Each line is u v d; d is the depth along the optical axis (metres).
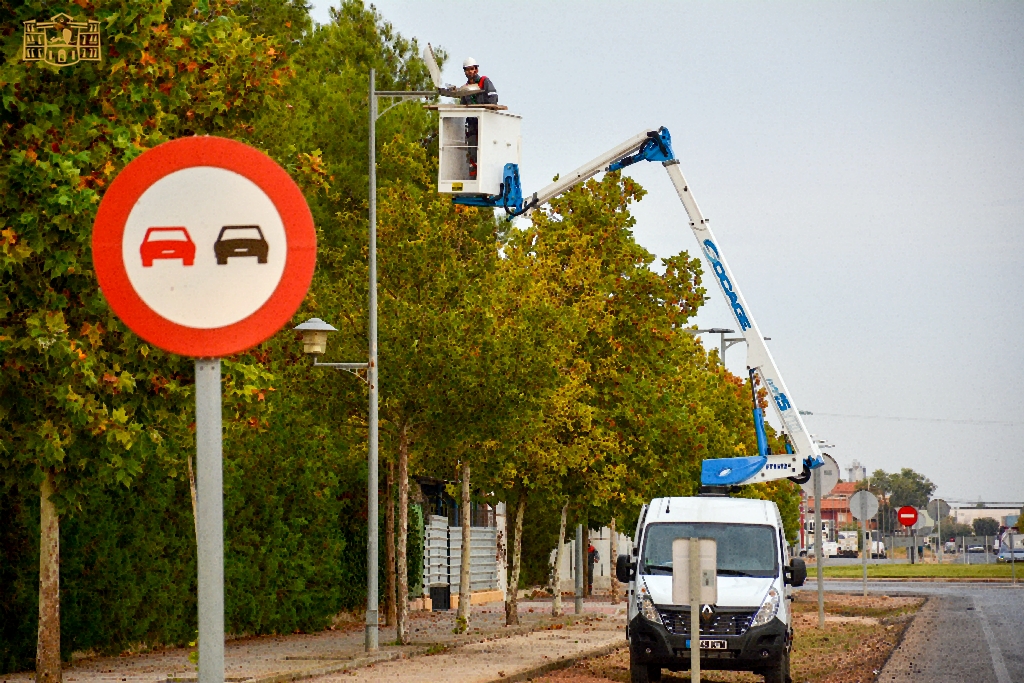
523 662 50.16
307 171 35.50
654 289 80.19
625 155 62.72
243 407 34.66
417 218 61.69
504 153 55.84
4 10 29.61
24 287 29.80
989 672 46.88
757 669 43.31
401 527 60.41
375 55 105.69
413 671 46.84
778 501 120.75
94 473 34.69
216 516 9.09
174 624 55.81
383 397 59.44
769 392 62.91
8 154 29.48
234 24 34.19
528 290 63.62
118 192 9.35
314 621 71.12
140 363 31.06
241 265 9.37
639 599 44.12
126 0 29.61
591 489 73.75
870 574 174.50
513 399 58.81
